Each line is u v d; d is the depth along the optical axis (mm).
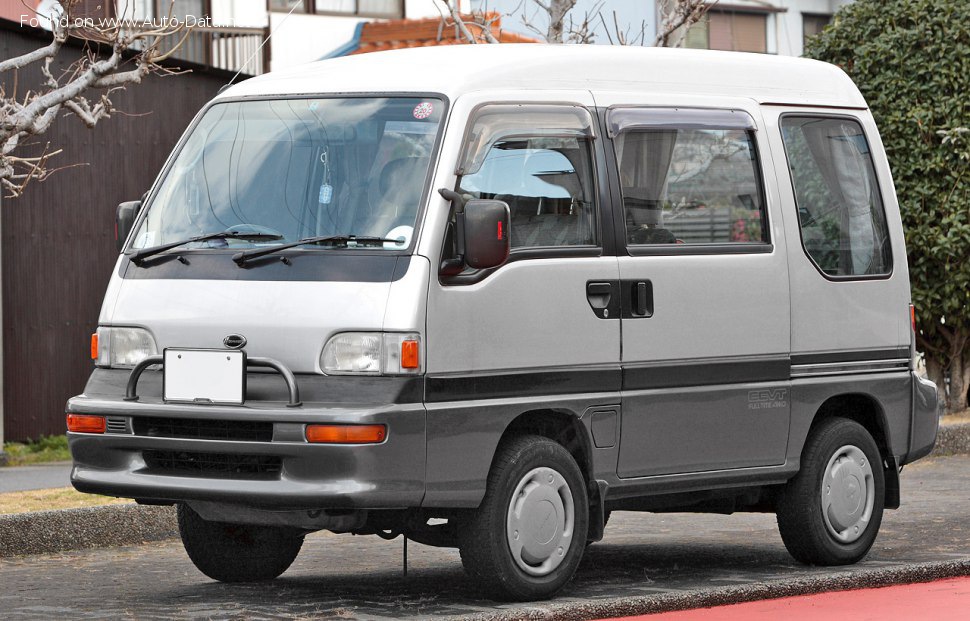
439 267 9289
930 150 20016
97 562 12164
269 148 10039
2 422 19375
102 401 9703
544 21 28234
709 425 10727
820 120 11805
